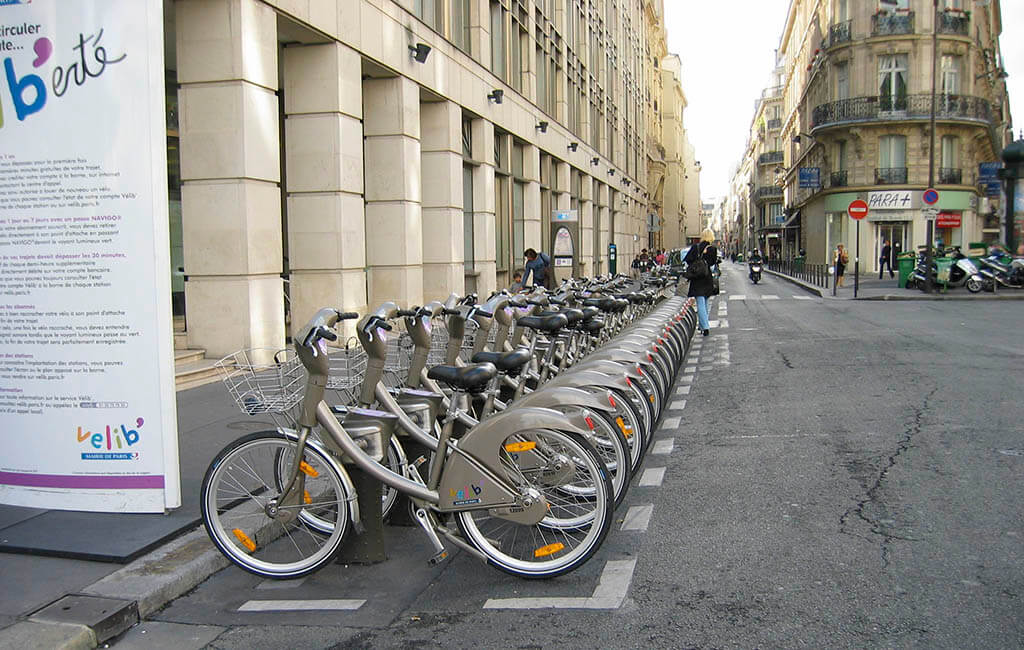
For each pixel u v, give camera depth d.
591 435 4.50
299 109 12.49
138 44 4.48
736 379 9.62
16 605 3.64
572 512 4.60
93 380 4.67
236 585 4.11
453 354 5.14
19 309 4.71
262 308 10.54
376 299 15.06
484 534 4.41
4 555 4.23
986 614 3.42
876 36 38.69
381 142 14.97
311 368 4.03
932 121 24.28
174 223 13.27
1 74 4.61
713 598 3.70
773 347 12.41
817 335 13.80
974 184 40.50
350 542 4.31
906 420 7.00
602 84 41.03
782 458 6.00
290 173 12.56
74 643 3.36
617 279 11.82
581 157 34.47
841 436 6.57
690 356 11.83
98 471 4.70
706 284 14.45
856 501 4.94
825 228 43.28
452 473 4.04
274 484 4.29
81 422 4.70
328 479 4.19
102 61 4.51
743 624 3.43
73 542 4.28
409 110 15.16
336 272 12.46
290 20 11.27
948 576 3.81
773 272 55.19
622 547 4.39
